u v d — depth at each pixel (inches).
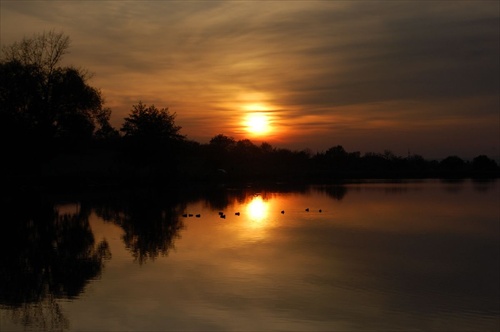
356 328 541.6
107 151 3966.5
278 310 592.4
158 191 2578.7
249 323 550.6
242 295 649.6
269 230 1223.5
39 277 740.7
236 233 1171.9
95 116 2721.5
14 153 2416.3
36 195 2213.3
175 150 3184.1
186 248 971.9
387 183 3703.3
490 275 769.6
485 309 604.7
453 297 653.3
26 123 2407.7
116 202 1948.8
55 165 3452.3
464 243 1056.8
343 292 669.9
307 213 1615.4
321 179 4488.2
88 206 1792.6
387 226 1312.7
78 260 861.2
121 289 675.4
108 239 1082.7
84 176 2851.9
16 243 1036.5
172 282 709.3
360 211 1684.3
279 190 2795.3
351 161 5812.0
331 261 860.6
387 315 581.3
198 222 1376.7
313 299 637.3
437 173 4965.6
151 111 3102.9
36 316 568.4
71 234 1155.9
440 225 1337.4
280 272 773.9
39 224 1328.7
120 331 525.3
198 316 571.2
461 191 2723.9
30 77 2442.2
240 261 852.6
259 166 5206.7
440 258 896.9
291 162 5580.7
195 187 2962.6
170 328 534.3
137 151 3041.3
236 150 5398.6
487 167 5748.0
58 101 2554.1
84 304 610.5
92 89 2689.5
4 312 584.1
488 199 2178.9
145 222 1374.3
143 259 868.0
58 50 2603.3
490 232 1213.7
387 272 783.7
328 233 1178.6
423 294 663.1
